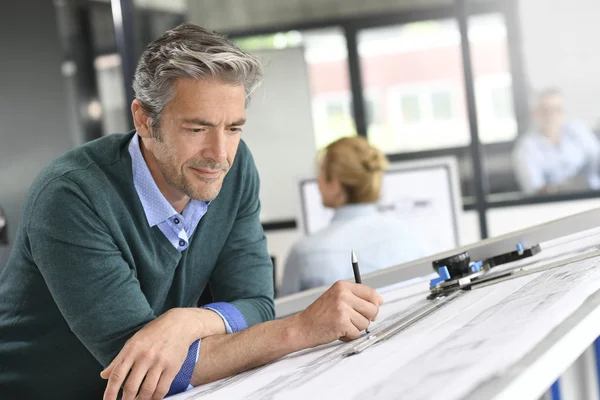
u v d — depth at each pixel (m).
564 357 0.88
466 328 1.10
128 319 1.39
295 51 7.54
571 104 7.11
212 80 1.34
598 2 6.99
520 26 7.18
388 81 7.73
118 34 6.91
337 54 7.69
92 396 1.57
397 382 0.87
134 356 1.30
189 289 1.63
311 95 7.72
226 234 1.65
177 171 1.39
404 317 1.36
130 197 1.47
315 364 1.16
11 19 5.30
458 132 7.66
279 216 7.66
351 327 1.34
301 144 7.59
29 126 5.34
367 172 2.90
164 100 1.36
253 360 1.36
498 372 0.81
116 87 6.87
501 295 1.34
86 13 6.61
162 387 1.32
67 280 1.38
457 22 7.19
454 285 1.56
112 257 1.41
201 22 7.73
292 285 2.97
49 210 1.38
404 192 3.74
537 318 1.03
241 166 1.65
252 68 1.38
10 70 5.28
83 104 6.51
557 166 7.02
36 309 1.50
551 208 6.97
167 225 1.52
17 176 5.31
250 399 1.00
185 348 1.35
